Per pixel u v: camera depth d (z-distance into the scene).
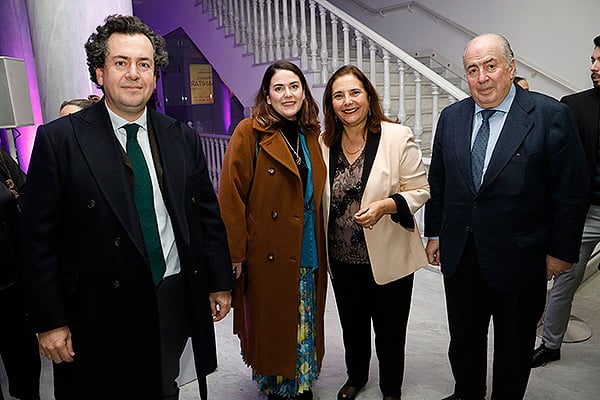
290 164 1.74
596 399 2.07
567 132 1.52
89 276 1.20
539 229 1.60
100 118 1.24
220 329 2.93
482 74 1.51
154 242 1.27
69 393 1.28
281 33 5.45
